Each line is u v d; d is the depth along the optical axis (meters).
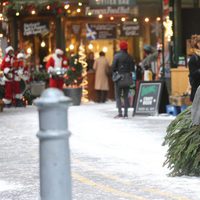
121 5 43.12
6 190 13.77
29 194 13.34
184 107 27.06
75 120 27.56
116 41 44.53
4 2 42.22
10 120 28.77
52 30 44.72
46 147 7.37
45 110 7.35
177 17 32.12
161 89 28.58
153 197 12.58
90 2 43.00
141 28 44.41
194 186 13.45
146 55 36.06
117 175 14.98
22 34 45.59
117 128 24.17
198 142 13.84
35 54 45.62
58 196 7.38
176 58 31.64
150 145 19.58
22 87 37.69
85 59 41.59
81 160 17.20
